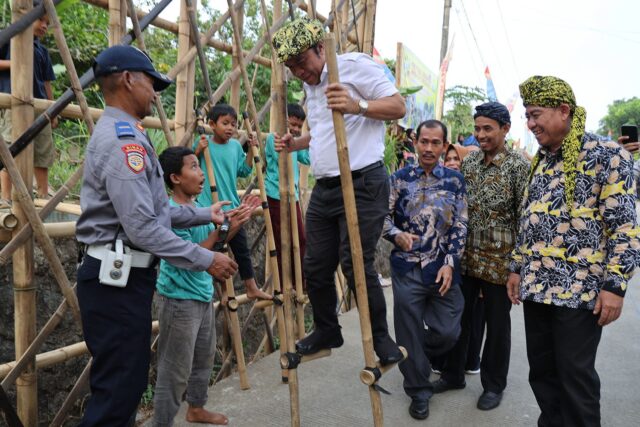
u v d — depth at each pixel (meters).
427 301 3.03
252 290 3.23
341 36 4.41
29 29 2.22
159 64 5.73
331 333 2.52
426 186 2.90
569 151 2.10
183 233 2.44
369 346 1.98
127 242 1.87
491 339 2.96
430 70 7.94
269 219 2.97
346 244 2.30
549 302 2.15
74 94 2.29
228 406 3.02
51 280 2.89
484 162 2.99
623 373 3.55
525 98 2.20
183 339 2.44
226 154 3.33
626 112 47.19
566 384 2.14
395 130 6.45
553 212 2.16
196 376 2.71
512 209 2.88
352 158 2.27
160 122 3.07
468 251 2.98
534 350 2.35
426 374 2.90
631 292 5.73
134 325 1.86
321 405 3.04
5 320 2.70
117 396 1.83
